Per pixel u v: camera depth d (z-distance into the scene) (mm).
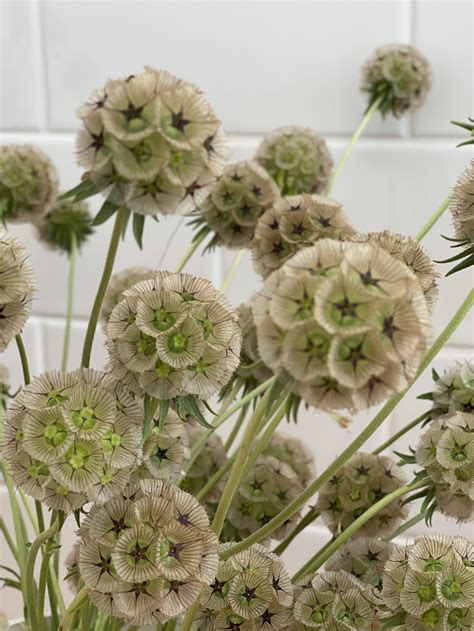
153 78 318
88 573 323
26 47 726
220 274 699
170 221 706
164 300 337
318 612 402
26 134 740
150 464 378
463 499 410
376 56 610
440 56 621
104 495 325
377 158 645
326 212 415
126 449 331
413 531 645
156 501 321
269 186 486
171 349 332
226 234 496
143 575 311
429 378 641
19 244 349
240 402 451
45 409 325
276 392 306
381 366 273
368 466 469
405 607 372
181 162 325
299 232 416
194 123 320
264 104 670
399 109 615
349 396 281
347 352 274
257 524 469
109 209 337
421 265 366
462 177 394
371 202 649
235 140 681
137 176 319
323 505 474
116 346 341
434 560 379
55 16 713
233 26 670
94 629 444
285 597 384
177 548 315
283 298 281
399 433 467
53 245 693
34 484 334
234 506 467
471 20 611
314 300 273
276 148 563
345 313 272
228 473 475
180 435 394
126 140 313
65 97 722
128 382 341
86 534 332
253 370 467
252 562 381
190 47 683
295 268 283
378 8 632
